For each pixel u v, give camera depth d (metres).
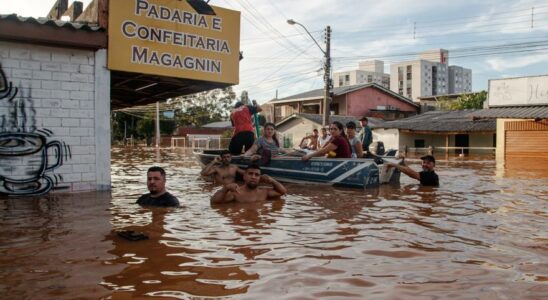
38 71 7.24
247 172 6.56
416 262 3.34
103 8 7.84
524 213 5.48
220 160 9.13
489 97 24.06
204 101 64.88
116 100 15.74
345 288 2.77
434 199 6.73
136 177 10.79
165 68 8.54
